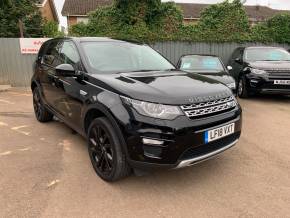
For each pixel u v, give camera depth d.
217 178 3.76
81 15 25.48
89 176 3.79
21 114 6.83
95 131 3.72
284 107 7.81
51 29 17.17
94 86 3.75
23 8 15.25
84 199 3.27
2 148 4.73
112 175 3.48
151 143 3.09
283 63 8.59
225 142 3.60
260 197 3.32
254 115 6.94
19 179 3.70
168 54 13.21
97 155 3.77
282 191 3.45
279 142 5.06
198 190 3.48
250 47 9.97
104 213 3.03
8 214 3.00
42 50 6.03
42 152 4.57
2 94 9.41
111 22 12.72
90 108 3.71
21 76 10.80
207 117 3.30
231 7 13.43
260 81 8.27
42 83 5.59
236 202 3.22
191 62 8.71
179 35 13.15
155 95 3.18
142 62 4.56
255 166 4.11
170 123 3.07
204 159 3.35
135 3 12.52
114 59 4.39
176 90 3.34
